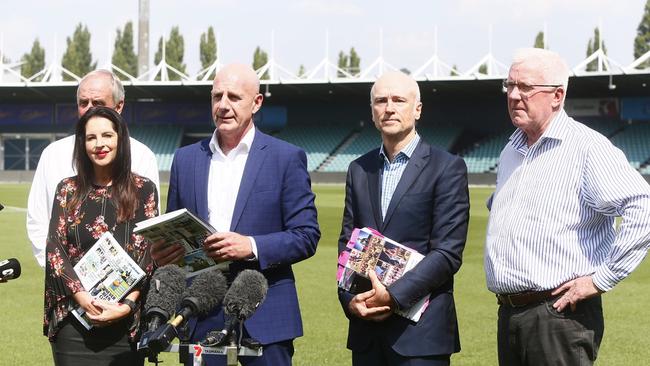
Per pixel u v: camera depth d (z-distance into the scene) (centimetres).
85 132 454
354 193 485
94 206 455
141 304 454
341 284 462
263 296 386
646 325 872
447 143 5034
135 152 527
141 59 4388
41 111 5459
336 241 1734
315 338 809
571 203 430
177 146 5347
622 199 416
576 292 422
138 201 457
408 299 446
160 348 350
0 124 5494
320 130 5409
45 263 471
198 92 5059
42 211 520
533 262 435
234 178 467
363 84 4716
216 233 404
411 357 461
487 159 4862
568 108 4950
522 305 441
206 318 457
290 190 467
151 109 5466
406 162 475
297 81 4684
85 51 7700
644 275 1246
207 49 7431
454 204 465
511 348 450
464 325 870
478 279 1188
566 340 430
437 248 460
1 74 5016
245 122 460
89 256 440
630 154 4641
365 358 474
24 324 870
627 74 4141
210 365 451
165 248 409
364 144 5244
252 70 462
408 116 467
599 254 433
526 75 434
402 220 466
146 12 4356
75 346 453
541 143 441
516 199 445
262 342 452
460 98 5159
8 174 5106
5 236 1838
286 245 446
